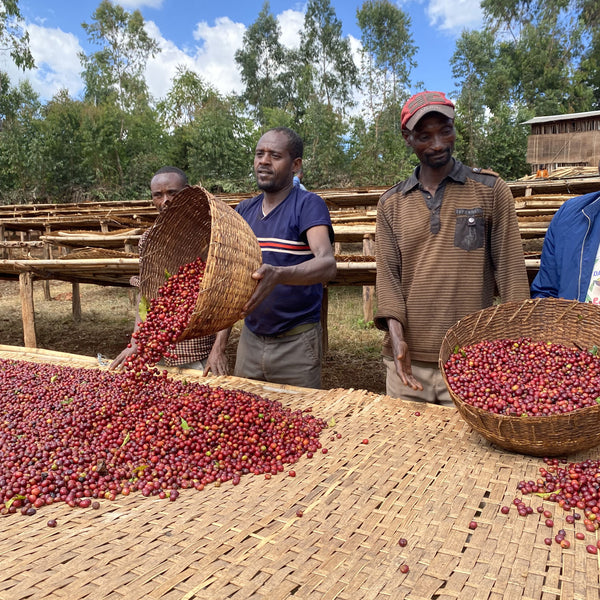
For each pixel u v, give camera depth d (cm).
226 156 2734
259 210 304
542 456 180
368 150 2794
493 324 233
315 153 2834
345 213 966
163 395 240
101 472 179
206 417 211
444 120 233
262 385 274
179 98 3369
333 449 194
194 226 276
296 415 226
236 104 2975
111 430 211
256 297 207
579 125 1895
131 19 3759
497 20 3781
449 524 144
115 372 295
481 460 181
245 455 191
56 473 178
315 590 119
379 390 589
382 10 3441
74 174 2795
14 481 171
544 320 231
